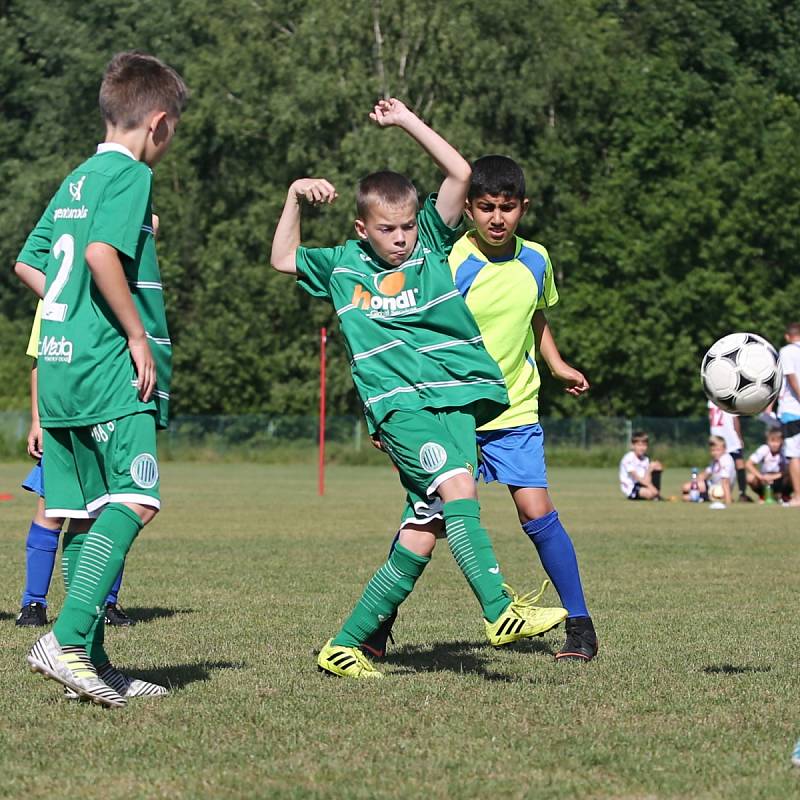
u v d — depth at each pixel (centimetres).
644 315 13138
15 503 5416
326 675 1534
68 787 1048
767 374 1741
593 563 2944
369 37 12025
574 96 12900
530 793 1031
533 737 1218
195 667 1587
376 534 3797
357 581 2580
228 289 12975
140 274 1395
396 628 1947
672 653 1719
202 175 13712
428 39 11894
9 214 13462
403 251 1532
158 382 1405
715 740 1218
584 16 13388
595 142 13688
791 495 5684
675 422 12112
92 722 1273
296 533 3825
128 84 1421
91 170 1388
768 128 13500
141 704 1359
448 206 1554
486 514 4822
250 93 12450
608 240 12938
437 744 1190
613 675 1550
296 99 12019
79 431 1405
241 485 7381
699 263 13062
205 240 13575
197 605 2209
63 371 1379
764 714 1333
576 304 12962
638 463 5984
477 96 12150
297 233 1623
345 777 1077
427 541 1550
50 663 1326
